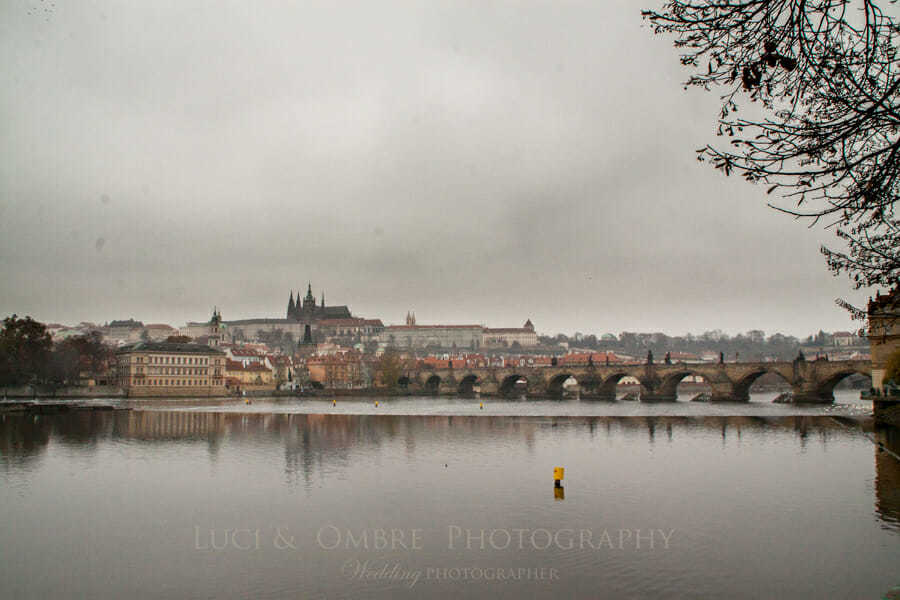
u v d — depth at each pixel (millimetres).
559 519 53094
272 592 38250
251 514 54875
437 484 67125
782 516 53688
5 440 106562
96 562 43312
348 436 114375
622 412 186750
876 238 25578
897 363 117875
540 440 108000
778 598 37094
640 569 41469
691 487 65375
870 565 41969
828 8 19891
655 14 21344
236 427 132000
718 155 22250
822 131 20938
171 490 64438
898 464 79125
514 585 39031
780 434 114812
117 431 122438
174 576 40781
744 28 20500
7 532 49938
